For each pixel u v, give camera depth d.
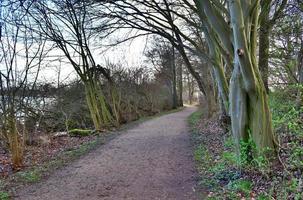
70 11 14.05
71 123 19.75
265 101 7.12
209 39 12.30
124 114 26.00
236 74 7.46
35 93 13.15
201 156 9.96
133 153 11.69
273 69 11.00
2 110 9.71
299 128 7.46
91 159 10.94
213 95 23.70
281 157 6.76
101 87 22.50
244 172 6.85
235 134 7.57
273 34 10.57
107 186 7.48
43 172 9.16
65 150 12.96
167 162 9.75
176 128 19.53
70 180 8.21
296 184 5.31
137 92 31.17
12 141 9.95
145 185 7.40
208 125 17.56
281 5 10.32
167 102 43.00
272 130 7.10
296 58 10.12
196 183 7.21
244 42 6.94
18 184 7.97
